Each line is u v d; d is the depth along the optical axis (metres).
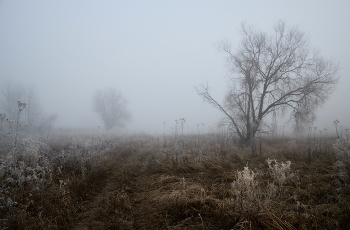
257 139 13.41
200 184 5.41
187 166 7.62
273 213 3.30
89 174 6.02
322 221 3.30
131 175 6.96
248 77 13.29
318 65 12.75
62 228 3.53
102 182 6.22
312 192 4.53
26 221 3.41
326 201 4.09
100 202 4.72
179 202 4.20
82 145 9.09
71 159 7.12
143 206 4.61
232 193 4.39
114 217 3.90
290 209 3.79
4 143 7.40
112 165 8.15
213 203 4.02
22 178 4.46
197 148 11.15
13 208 3.71
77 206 4.35
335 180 4.95
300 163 7.38
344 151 5.05
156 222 3.73
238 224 3.14
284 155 8.98
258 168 7.00
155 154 9.83
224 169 7.00
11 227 3.27
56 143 10.73
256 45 13.63
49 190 4.87
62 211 3.88
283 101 13.67
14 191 4.38
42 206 3.99
